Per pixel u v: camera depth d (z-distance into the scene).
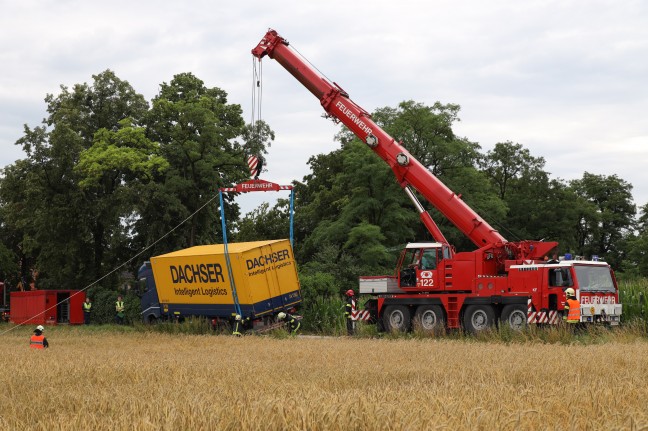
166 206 49.62
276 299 33.81
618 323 27.45
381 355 17.81
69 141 52.19
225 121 57.81
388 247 56.03
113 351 21.72
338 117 31.84
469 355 17.16
